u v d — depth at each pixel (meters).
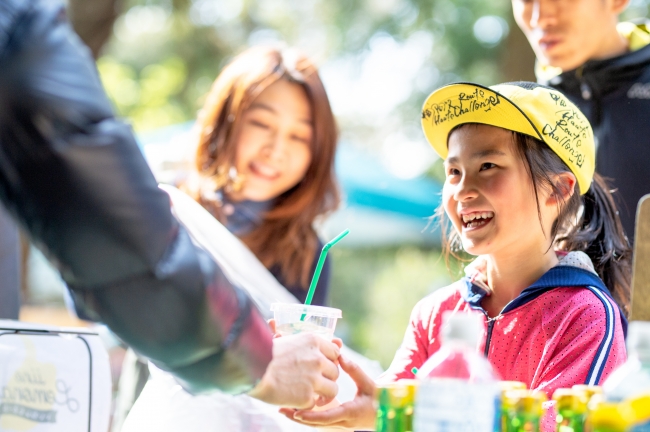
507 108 1.56
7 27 0.96
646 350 0.99
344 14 10.21
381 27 10.05
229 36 11.27
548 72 2.49
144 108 9.78
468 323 1.06
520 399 1.05
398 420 1.08
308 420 1.39
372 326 8.74
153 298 1.05
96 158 0.98
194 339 1.09
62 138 0.98
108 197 0.99
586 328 1.49
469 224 1.61
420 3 9.67
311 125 2.71
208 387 1.19
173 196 1.86
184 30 10.88
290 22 11.38
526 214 1.57
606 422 0.88
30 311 5.86
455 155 1.63
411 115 11.04
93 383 1.42
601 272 1.78
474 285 1.69
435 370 1.05
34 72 0.96
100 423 1.42
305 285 2.70
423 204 6.28
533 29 2.38
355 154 6.56
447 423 0.99
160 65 10.53
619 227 1.81
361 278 9.95
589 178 1.68
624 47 2.37
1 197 1.02
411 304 8.89
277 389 1.28
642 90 2.28
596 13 2.29
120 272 1.03
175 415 1.64
